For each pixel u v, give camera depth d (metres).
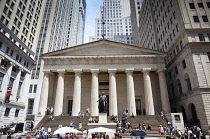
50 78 39.19
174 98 39.09
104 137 15.83
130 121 28.31
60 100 33.97
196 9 33.72
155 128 25.25
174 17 37.66
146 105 33.44
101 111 25.27
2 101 36.75
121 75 41.50
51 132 24.06
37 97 53.50
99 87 41.06
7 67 40.06
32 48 53.31
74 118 29.88
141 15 73.56
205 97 26.98
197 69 28.80
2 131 28.52
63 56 35.97
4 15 38.78
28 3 50.03
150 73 40.66
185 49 31.83
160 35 48.31
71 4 120.19
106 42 37.31
